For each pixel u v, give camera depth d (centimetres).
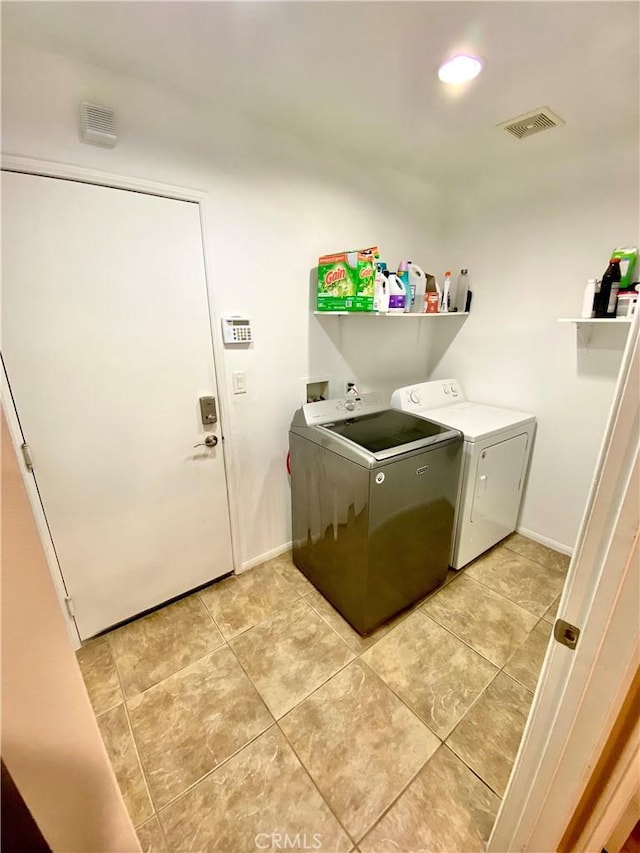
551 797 76
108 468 161
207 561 203
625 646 58
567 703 68
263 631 178
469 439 193
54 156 127
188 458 183
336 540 180
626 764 69
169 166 149
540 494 240
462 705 143
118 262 146
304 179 187
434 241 258
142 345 158
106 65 127
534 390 232
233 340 181
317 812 112
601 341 199
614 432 52
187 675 156
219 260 170
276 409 209
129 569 177
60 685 50
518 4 101
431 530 186
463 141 185
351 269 179
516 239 225
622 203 183
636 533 52
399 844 105
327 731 134
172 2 100
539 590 203
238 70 131
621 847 95
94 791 57
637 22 107
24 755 49
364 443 174
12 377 134
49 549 154
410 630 178
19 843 53
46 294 134
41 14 104
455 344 271
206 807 114
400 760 125
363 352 242
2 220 123
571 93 143
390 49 120
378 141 185
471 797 115
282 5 102
